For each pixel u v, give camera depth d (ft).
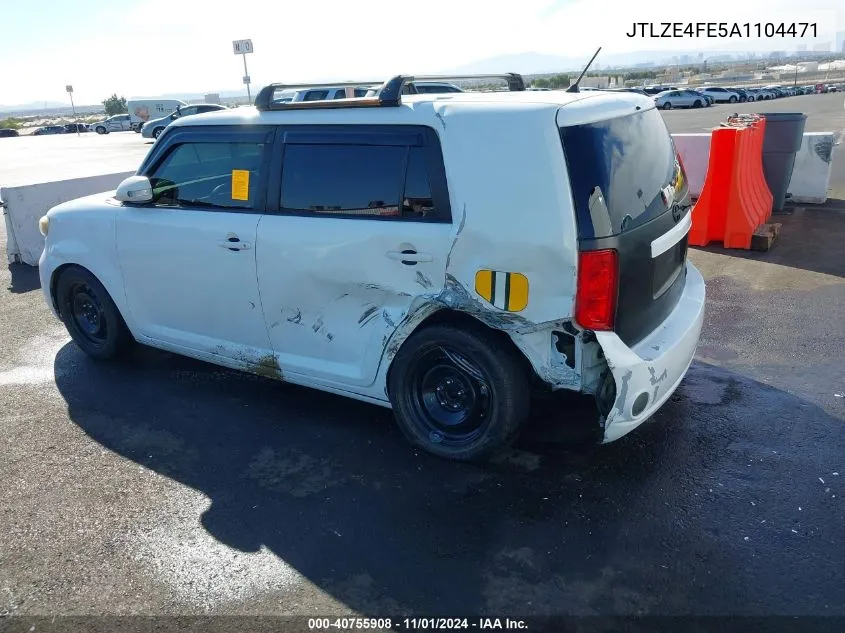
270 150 12.81
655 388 10.94
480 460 11.84
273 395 15.02
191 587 9.36
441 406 12.21
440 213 10.91
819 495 10.78
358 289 11.96
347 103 11.97
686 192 13.21
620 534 10.09
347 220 11.87
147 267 14.79
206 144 13.67
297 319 12.91
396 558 9.77
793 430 12.71
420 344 11.63
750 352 16.21
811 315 18.28
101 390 15.52
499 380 11.11
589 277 9.99
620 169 10.56
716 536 9.95
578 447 12.42
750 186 26.30
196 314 14.42
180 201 14.24
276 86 13.03
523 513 10.64
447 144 10.80
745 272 22.26
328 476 11.86
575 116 10.28
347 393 13.01
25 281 25.03
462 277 10.77
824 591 8.84
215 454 12.72
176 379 15.98
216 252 13.43
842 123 70.69
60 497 11.51
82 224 15.83
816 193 31.78
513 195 10.25
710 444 12.35
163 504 11.23
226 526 10.61
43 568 9.81
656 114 12.72
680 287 12.94
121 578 9.57
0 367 17.02
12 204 26.61
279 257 12.59
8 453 12.95
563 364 10.71
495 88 21.01
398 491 11.35
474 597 8.99
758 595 8.82
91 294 16.49
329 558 9.82
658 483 11.27
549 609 8.73
